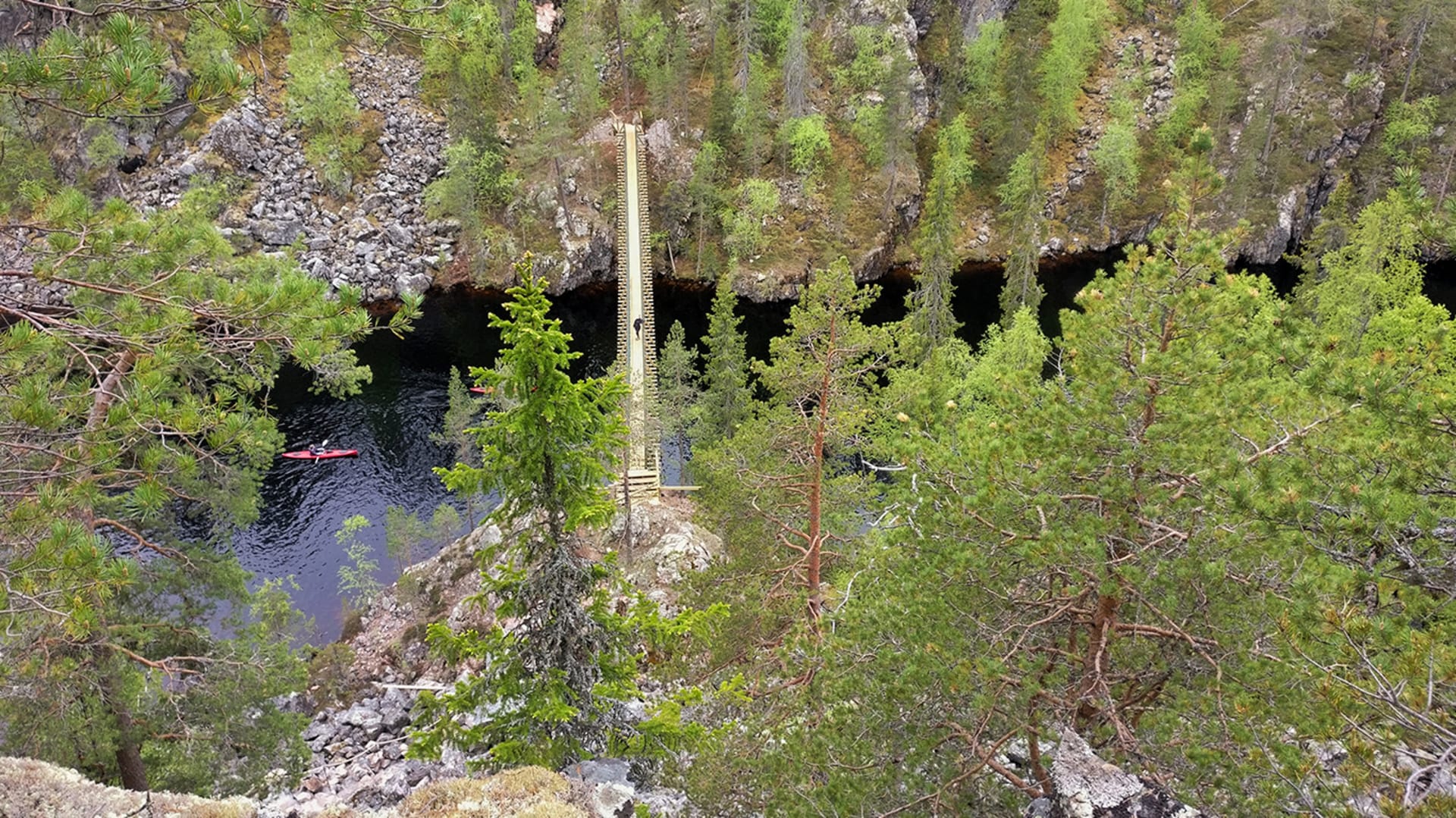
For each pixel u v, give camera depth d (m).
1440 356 10.45
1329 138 73.75
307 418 52.22
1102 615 10.70
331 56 72.06
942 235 46.41
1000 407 13.46
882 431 23.27
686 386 47.47
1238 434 11.15
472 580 35.84
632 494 40.94
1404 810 6.40
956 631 10.88
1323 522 9.43
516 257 72.00
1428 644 7.43
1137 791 9.57
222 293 9.09
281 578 39.19
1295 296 47.00
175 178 66.69
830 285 21.05
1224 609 9.99
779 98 79.69
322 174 70.88
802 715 13.63
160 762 17.86
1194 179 11.06
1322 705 8.65
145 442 8.93
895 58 71.56
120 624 16.59
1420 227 9.74
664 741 12.79
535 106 72.31
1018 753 11.68
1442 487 9.38
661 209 75.38
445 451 49.34
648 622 13.01
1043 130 53.94
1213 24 81.62
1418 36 73.88
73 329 8.16
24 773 10.23
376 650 33.81
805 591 20.36
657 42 78.44
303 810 10.54
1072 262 78.06
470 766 12.48
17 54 7.00
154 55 7.43
